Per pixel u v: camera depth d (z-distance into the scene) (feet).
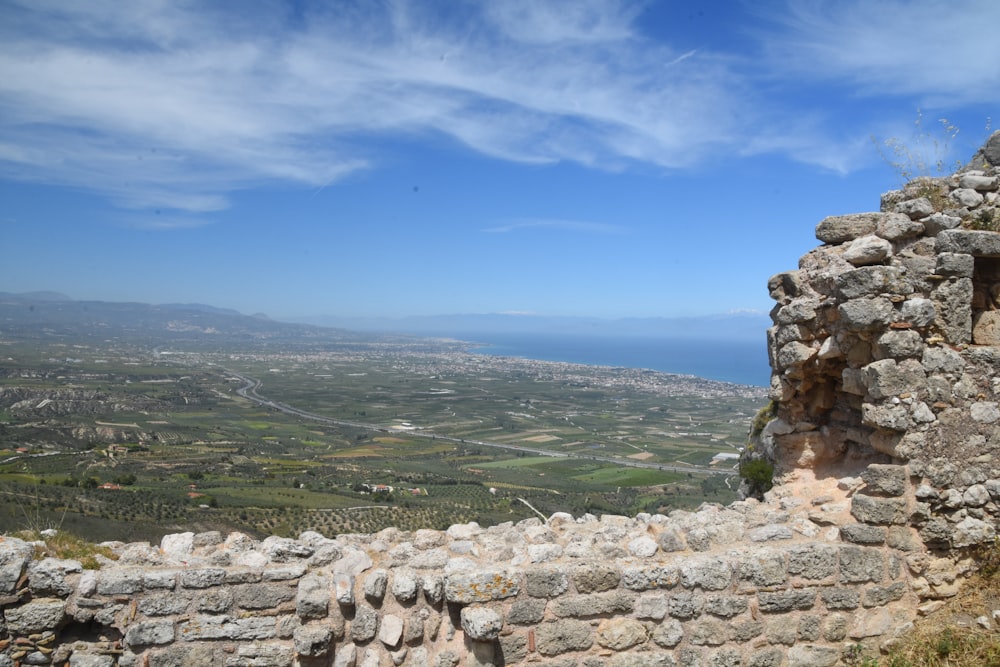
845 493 24.64
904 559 22.82
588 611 20.38
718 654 21.15
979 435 23.24
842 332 24.47
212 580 19.15
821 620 22.20
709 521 24.08
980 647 20.65
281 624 19.38
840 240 25.59
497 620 19.19
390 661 19.90
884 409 22.82
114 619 18.62
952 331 23.25
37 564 18.53
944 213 23.63
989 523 23.07
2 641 18.07
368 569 20.35
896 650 22.02
